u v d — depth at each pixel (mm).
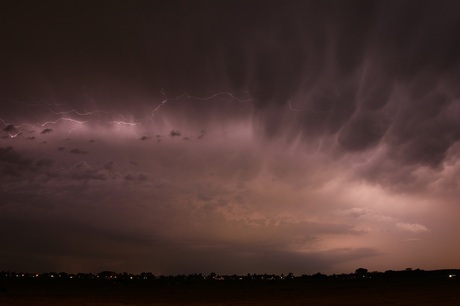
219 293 58531
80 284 95875
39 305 36750
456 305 34375
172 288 77312
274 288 75625
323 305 36656
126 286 85812
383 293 52156
